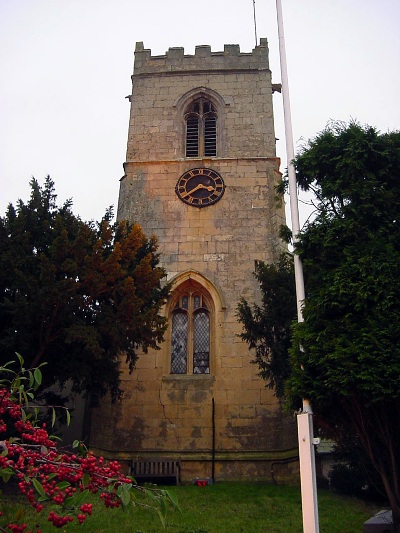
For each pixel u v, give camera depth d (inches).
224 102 1248.2
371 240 475.2
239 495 706.2
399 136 518.6
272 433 896.9
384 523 501.4
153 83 1285.7
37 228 783.7
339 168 518.3
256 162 1157.1
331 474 727.7
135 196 1133.1
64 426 906.1
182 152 1200.8
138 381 947.3
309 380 433.4
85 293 744.3
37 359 690.2
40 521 488.4
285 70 573.0
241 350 965.8
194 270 1042.7
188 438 903.7
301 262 493.4
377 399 398.3
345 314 455.5
